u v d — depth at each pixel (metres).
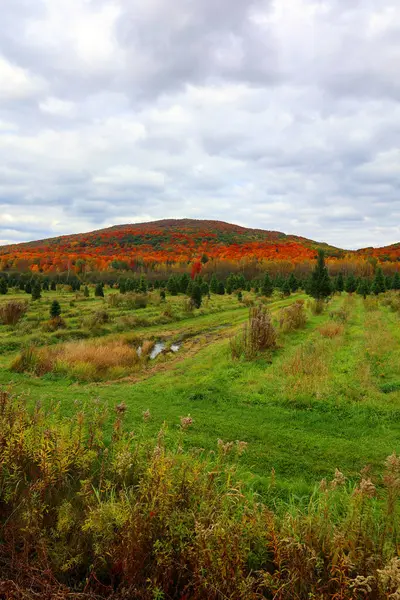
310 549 2.33
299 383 8.65
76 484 3.29
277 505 3.71
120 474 3.24
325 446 5.68
